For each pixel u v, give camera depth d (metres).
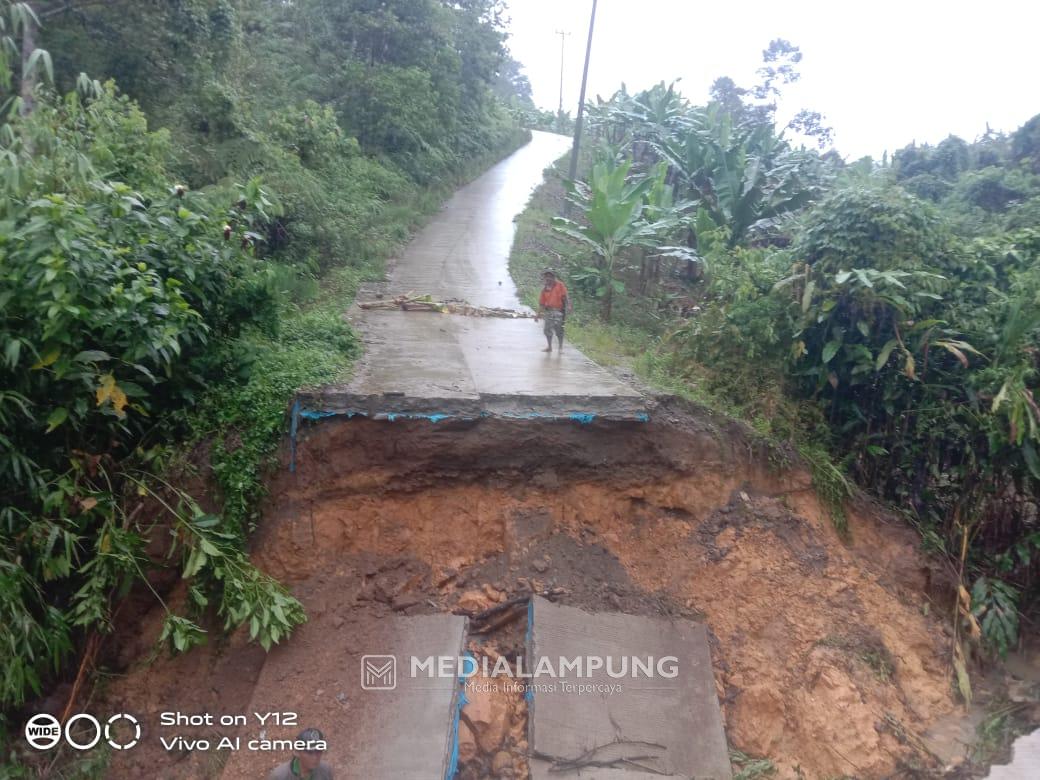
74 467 6.00
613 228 14.27
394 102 22.61
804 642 7.05
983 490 8.14
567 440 7.47
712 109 21.70
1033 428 7.36
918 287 8.48
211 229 7.51
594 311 14.56
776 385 9.08
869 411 9.09
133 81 13.53
